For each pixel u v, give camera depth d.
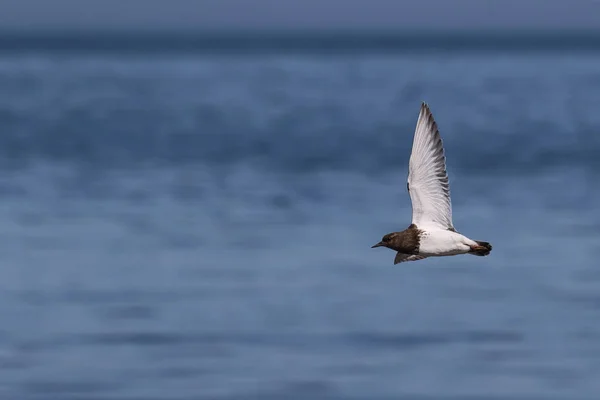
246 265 30.80
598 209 39.28
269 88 126.06
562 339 24.12
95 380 21.98
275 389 21.48
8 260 31.56
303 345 23.73
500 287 28.38
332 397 21.08
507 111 87.62
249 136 67.62
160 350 23.42
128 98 107.75
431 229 13.25
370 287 28.36
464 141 63.91
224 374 22.20
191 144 62.91
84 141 64.62
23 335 24.53
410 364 22.62
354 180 47.09
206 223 37.06
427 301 27.11
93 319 25.61
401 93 114.00
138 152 58.53
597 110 87.38
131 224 36.91
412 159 13.51
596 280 29.00
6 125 75.62
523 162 52.88
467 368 22.55
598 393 21.39
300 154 57.16
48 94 112.69
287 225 36.72
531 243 33.66
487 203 41.16
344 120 81.12
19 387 21.58
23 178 47.72
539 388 21.42
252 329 24.80
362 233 35.31
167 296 27.56
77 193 43.44
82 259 31.70
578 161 53.00
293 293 27.73
